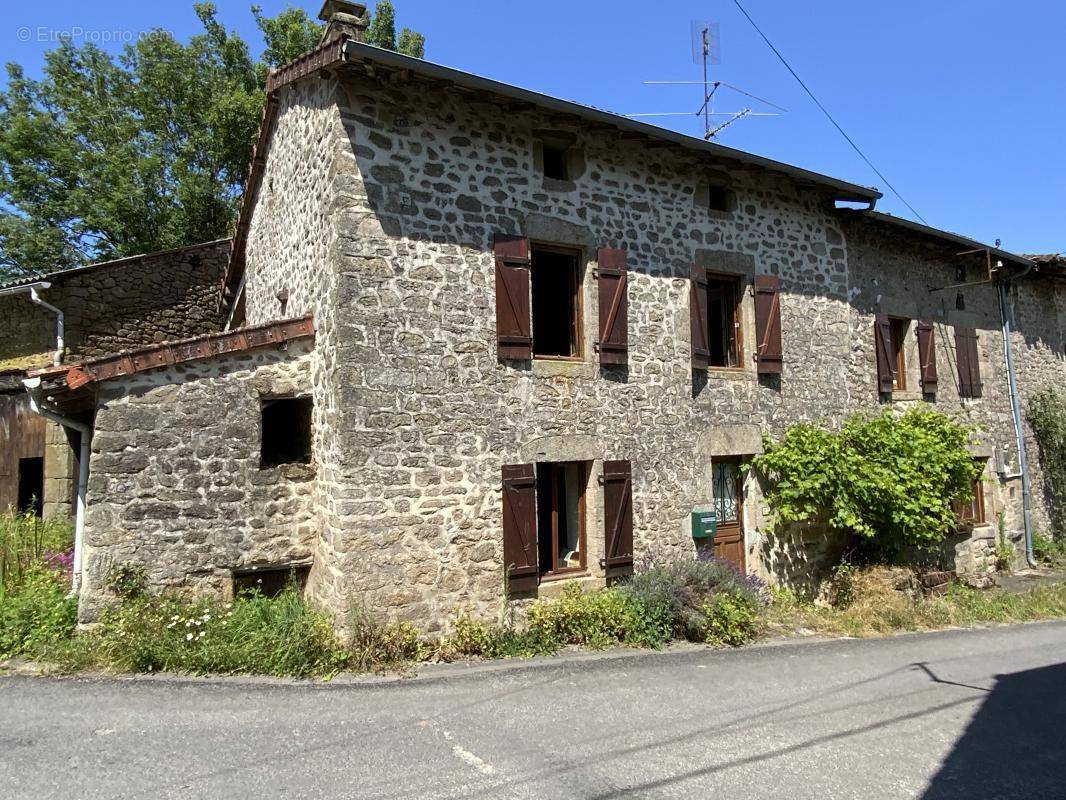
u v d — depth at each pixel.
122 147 16.44
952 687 5.55
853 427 8.84
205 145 17.08
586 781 3.71
